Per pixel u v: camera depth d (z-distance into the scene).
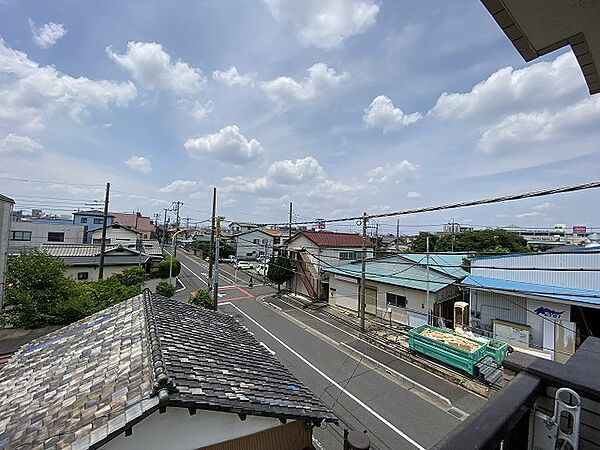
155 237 52.47
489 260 13.36
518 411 1.16
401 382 9.95
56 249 20.27
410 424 7.77
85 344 5.47
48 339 6.54
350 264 19.25
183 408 3.47
